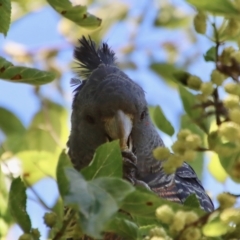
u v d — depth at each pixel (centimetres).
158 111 646
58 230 500
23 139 1018
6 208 857
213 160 849
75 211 459
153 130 985
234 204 471
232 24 507
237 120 463
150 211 489
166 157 498
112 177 477
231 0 498
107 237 734
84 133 950
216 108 493
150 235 473
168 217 461
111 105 903
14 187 525
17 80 621
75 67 1065
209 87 491
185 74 575
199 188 1059
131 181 817
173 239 477
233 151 492
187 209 495
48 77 625
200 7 491
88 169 494
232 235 500
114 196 445
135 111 918
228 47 506
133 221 544
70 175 456
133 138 945
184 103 579
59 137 1120
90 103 925
